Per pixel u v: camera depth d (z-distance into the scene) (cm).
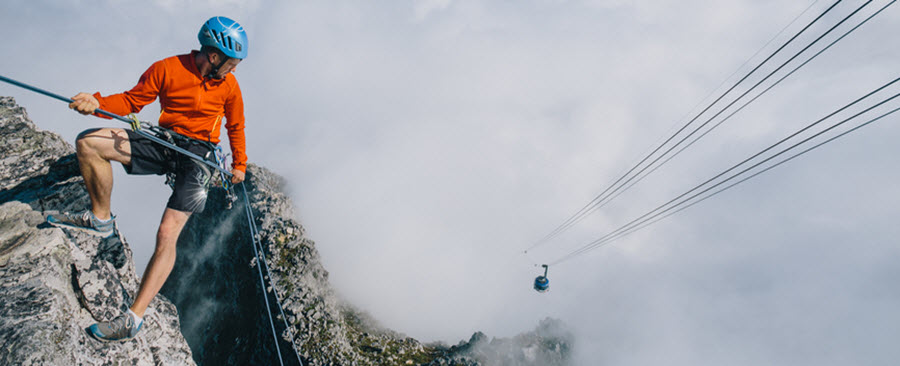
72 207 673
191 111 466
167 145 455
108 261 674
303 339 3856
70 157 736
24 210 580
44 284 506
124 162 473
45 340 441
